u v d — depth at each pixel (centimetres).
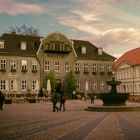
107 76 8912
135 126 2119
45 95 7138
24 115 3105
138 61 9331
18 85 7806
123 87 9994
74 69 8488
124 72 9969
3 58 7719
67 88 8050
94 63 8794
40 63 8044
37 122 2417
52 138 1603
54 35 8225
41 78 8038
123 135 1702
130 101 7275
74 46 8875
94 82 8750
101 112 3562
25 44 8019
